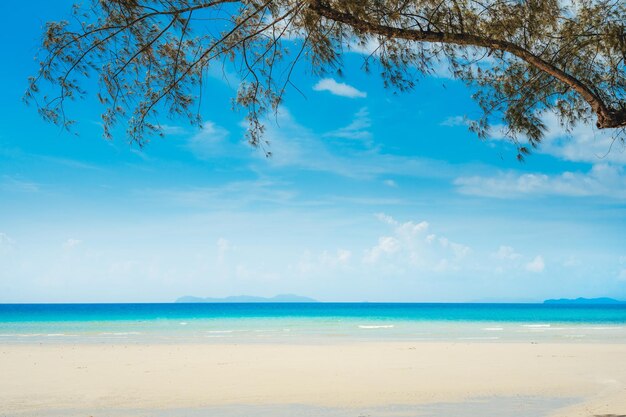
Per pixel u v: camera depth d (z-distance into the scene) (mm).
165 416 9258
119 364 16734
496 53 6746
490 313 85688
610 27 6547
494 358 18141
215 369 15484
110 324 45562
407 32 5781
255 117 6754
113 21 5832
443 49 6617
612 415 8773
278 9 6117
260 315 74812
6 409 9953
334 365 16344
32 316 70188
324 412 9500
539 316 69625
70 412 9672
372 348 21906
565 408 9594
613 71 7145
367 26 5727
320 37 6215
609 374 14188
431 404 10203
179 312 93812
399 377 13812
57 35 5680
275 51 6430
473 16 6336
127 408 10008
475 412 9352
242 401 10656
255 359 18016
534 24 6328
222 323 47344
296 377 13867
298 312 94812
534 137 7234
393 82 6590
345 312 93250
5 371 15156
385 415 9188
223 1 5555
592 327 38906
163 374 14484
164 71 6328
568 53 6941
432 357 18484
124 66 6055
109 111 6156
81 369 15531
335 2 5840
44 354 19719
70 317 65750
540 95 7398
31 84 5652
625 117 6176
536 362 16906
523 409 9586
